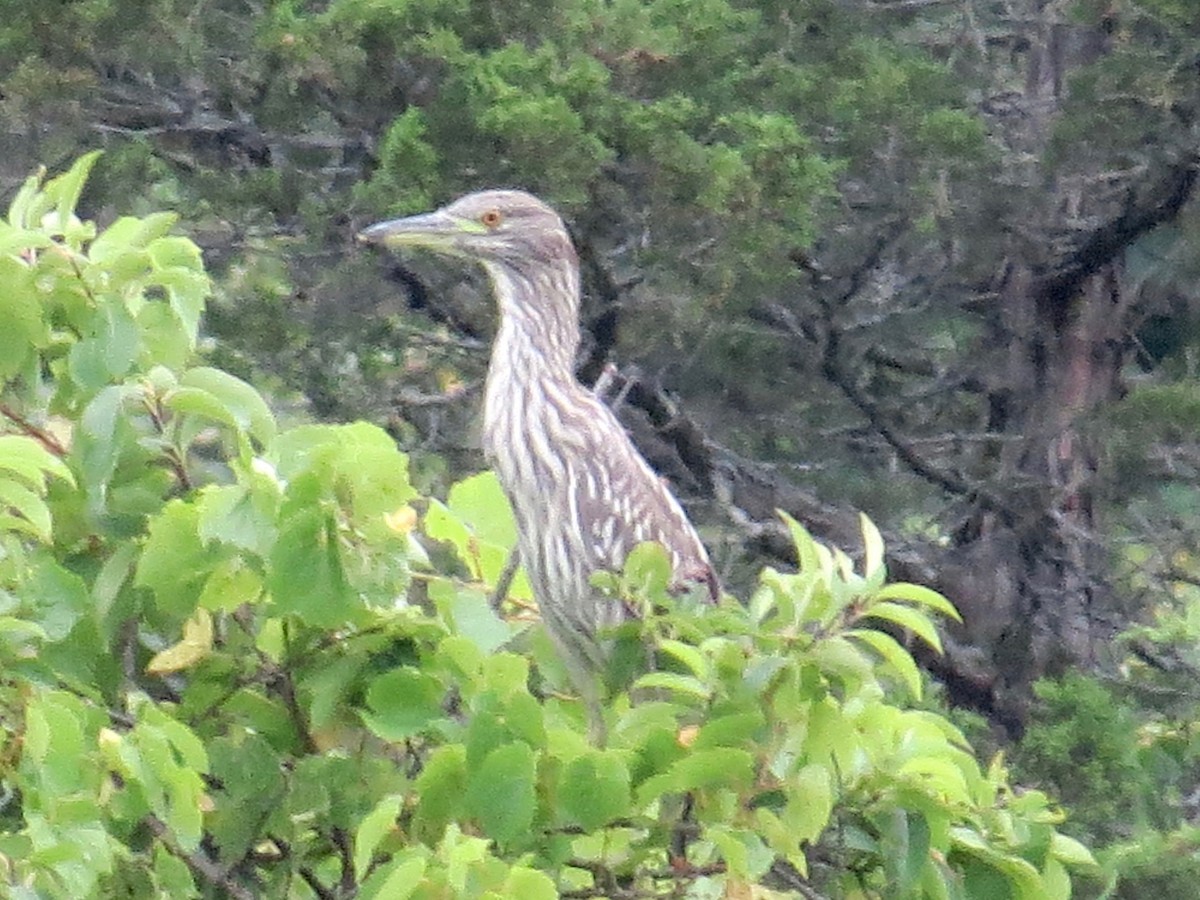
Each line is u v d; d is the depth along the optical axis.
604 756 6.21
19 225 6.75
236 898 6.66
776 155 13.72
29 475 5.96
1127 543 17.83
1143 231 17.12
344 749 6.93
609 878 6.70
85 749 5.95
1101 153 16.08
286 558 6.24
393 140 13.43
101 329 6.52
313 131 16.02
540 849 6.42
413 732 6.39
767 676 6.19
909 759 6.66
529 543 8.82
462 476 16.59
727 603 6.83
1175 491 18.14
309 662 6.77
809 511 17.31
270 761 6.60
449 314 16.72
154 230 6.82
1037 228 17.30
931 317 18.16
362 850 5.89
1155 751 15.42
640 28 14.27
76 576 6.24
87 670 6.54
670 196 13.73
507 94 13.30
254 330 15.66
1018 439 17.45
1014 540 17.62
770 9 15.55
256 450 7.14
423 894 5.71
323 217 15.72
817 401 17.78
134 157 15.47
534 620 8.31
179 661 6.68
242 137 16.45
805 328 17.22
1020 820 6.87
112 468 6.38
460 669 6.43
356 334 16.23
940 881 6.72
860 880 6.97
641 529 8.94
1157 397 16.34
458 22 14.31
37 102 15.05
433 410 16.84
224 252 16.30
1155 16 15.12
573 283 9.52
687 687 6.30
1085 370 18.08
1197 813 16.22
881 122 15.02
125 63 15.80
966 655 17.55
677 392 17.42
